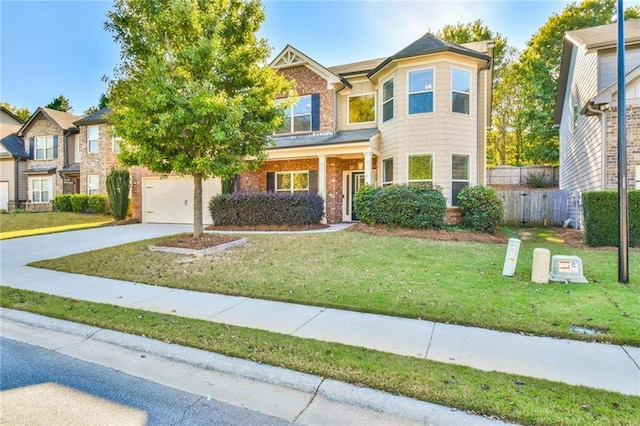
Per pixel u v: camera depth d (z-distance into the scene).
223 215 13.84
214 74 8.73
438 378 3.07
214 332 4.21
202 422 2.71
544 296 5.28
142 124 8.06
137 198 17.78
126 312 4.95
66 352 3.99
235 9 9.13
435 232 10.95
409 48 12.78
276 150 14.15
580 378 3.09
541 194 16.14
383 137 14.02
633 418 2.48
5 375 3.47
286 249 9.07
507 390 2.87
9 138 24.67
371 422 2.69
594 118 11.57
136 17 8.53
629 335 3.89
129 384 3.30
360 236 10.55
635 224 8.95
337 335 4.12
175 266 7.70
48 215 18.89
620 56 6.01
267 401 3.01
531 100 27.97
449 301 5.16
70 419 2.74
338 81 14.74
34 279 6.93
